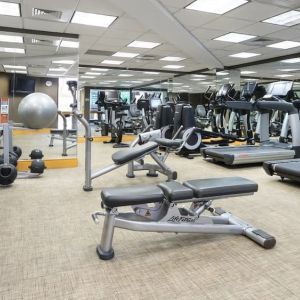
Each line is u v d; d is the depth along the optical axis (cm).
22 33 544
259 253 212
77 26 532
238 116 775
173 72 1091
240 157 508
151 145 328
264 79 1061
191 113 613
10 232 241
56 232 243
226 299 160
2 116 373
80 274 182
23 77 528
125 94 1309
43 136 554
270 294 164
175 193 212
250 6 440
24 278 177
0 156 418
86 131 360
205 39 636
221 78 972
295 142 552
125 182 416
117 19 498
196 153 638
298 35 600
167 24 506
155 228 209
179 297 161
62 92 546
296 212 300
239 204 324
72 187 380
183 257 205
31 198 330
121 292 165
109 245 202
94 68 1012
